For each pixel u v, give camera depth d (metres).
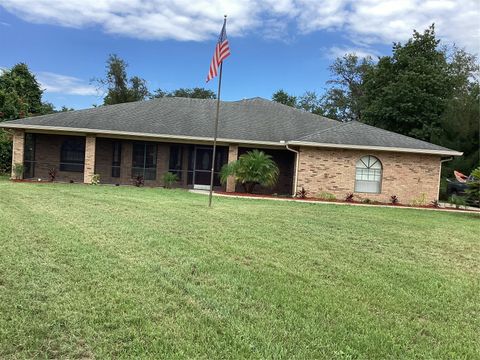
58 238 7.35
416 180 19.27
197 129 20.91
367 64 48.44
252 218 10.93
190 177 22.67
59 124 19.91
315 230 9.72
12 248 6.55
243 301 4.90
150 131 20.27
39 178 21.89
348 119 49.59
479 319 4.84
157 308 4.54
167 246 7.20
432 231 10.77
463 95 30.42
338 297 5.22
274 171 19.48
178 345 3.77
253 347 3.78
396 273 6.48
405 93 32.91
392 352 3.89
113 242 7.30
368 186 19.30
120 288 5.07
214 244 7.59
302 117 23.88
